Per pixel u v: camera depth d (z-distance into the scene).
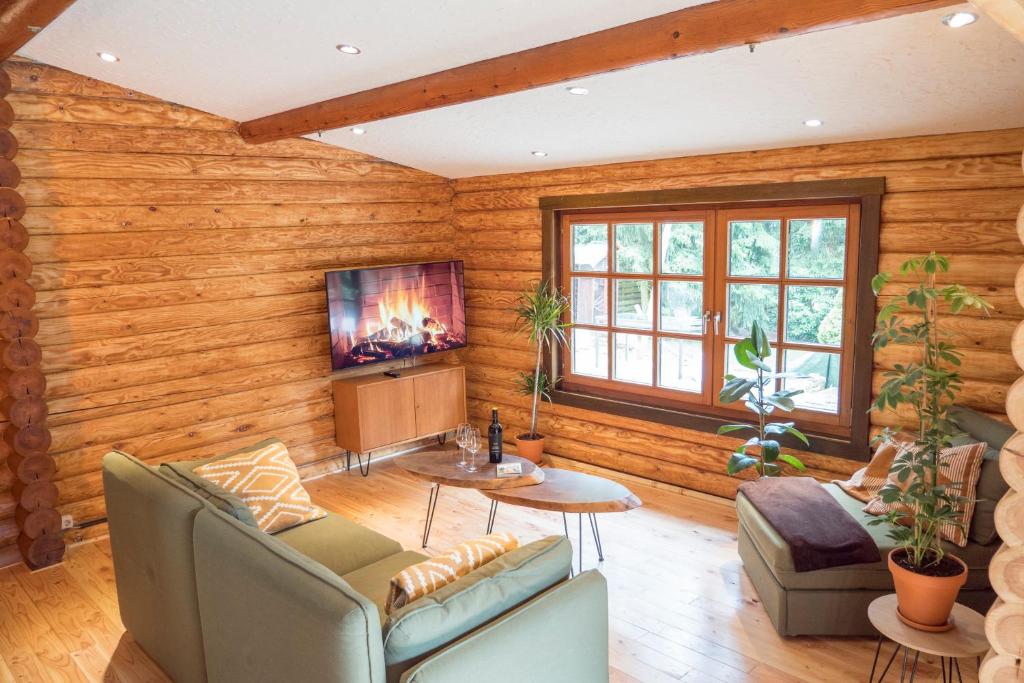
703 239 4.89
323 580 2.10
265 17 3.16
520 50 3.23
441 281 5.98
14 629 3.55
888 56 2.86
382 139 5.14
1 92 3.89
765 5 2.46
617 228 5.34
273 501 3.51
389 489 5.37
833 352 4.42
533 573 2.38
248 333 5.18
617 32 2.87
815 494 3.73
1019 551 1.65
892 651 3.24
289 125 4.56
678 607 3.63
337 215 5.57
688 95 3.54
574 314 5.73
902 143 3.94
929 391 2.90
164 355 4.79
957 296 2.86
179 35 3.50
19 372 4.01
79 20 3.44
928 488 2.81
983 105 3.32
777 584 3.34
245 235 5.09
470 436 4.04
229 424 5.15
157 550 2.89
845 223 4.27
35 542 4.16
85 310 4.45
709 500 5.00
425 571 2.32
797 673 3.09
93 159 4.39
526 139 4.70
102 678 3.14
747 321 4.78
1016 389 1.62
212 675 2.67
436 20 2.98
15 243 3.94
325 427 5.69
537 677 2.27
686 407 5.14
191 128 4.77
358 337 5.52
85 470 4.54
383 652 2.03
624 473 5.51
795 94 3.39
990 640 1.71
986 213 3.75
